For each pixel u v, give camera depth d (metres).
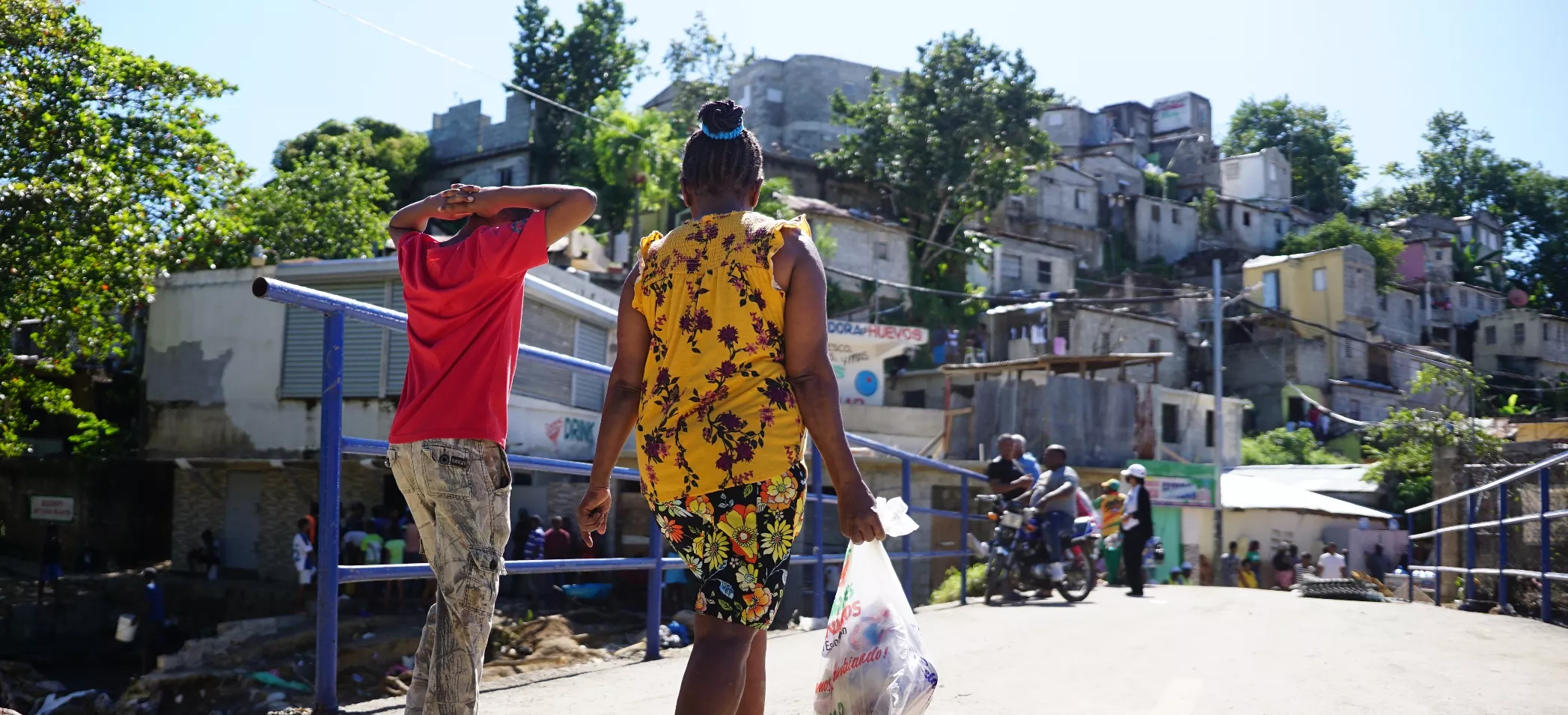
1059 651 5.64
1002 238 47.00
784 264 2.39
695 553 2.40
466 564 2.79
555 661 12.04
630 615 16.27
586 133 44.22
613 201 40.84
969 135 43.69
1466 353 55.47
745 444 2.34
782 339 2.40
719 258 2.41
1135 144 67.19
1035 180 53.75
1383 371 47.75
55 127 16.59
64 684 17.19
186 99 18.86
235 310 20.45
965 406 32.16
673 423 2.39
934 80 45.34
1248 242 61.59
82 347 16.97
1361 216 75.06
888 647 2.79
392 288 19.27
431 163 51.03
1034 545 10.16
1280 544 27.84
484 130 51.72
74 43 17.19
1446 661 5.25
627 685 4.55
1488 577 10.78
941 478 23.06
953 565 22.44
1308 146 76.19
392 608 16.61
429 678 2.89
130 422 26.84
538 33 51.38
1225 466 34.03
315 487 21.42
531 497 19.28
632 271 2.63
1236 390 45.78
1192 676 4.73
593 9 52.06
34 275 15.68
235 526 22.36
